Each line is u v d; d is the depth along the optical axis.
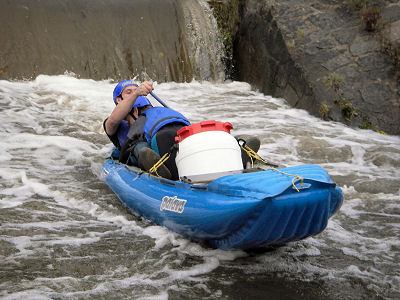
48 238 4.92
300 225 4.23
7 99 9.45
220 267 4.52
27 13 11.38
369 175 7.37
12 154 7.21
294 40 11.04
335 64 10.59
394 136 9.52
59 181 6.39
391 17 11.02
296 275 4.47
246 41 12.22
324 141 8.54
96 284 4.17
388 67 10.36
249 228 4.21
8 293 3.96
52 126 8.44
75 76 11.16
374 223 5.74
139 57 11.77
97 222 5.34
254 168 4.69
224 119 9.58
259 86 11.76
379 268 4.68
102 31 11.70
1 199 5.76
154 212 5.06
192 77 12.24
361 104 9.98
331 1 11.59
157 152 5.31
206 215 4.37
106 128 6.00
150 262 4.55
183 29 12.38
